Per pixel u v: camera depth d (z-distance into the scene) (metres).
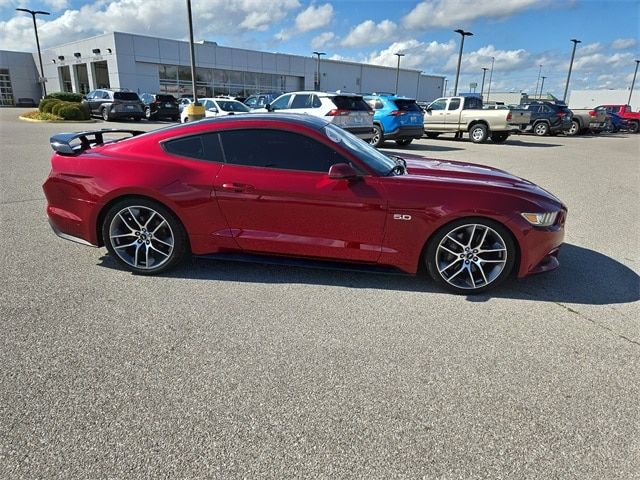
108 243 3.88
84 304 3.34
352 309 3.35
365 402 2.35
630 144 19.27
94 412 2.23
